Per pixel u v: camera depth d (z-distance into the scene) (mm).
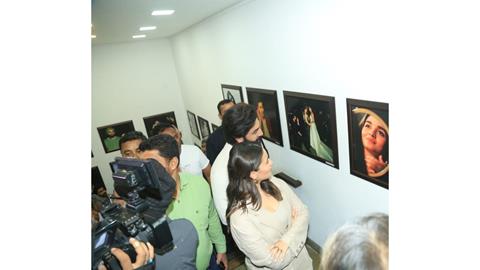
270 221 1195
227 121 1494
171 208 1159
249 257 1188
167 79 5457
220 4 2508
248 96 2822
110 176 5258
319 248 2342
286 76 2125
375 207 1692
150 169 840
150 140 1171
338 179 1919
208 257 1285
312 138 2023
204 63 3898
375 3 1260
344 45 1509
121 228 796
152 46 5191
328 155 1913
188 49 4426
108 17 2428
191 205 1211
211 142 2365
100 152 5102
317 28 1674
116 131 5156
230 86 3207
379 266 347
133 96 5215
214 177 1544
